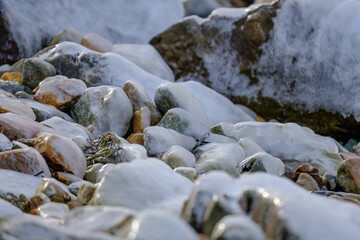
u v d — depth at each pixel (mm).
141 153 6648
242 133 8180
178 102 8164
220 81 10930
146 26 11859
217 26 10859
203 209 3109
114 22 11750
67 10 11281
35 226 2834
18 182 5191
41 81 9031
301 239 2738
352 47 9586
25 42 10555
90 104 8055
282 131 8250
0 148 5988
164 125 7797
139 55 10773
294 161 7910
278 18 10242
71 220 3203
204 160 6785
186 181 4262
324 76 9906
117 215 3152
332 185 7008
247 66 10656
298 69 10164
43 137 6059
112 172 3904
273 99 10469
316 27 9992
